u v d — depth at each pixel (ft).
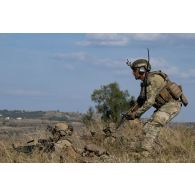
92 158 43.78
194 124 54.90
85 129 54.44
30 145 45.57
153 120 46.50
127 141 49.65
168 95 46.83
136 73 46.91
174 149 48.08
